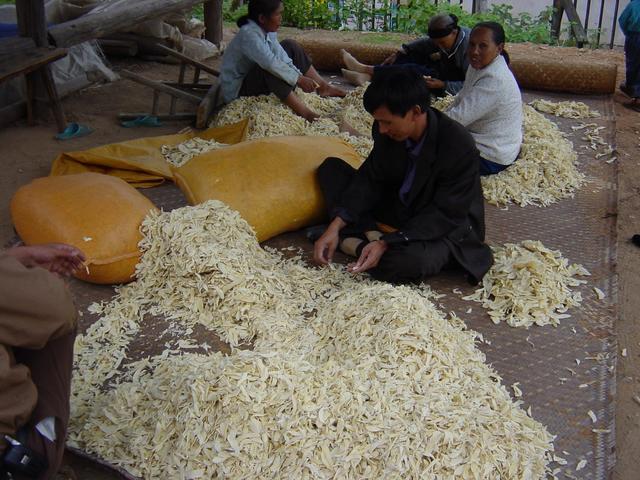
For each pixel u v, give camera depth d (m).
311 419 2.34
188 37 7.85
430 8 9.48
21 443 1.99
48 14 6.53
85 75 6.48
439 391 2.54
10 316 1.83
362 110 5.70
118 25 6.11
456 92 6.00
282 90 5.43
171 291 3.24
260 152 3.88
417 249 3.29
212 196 3.69
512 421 2.50
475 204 3.49
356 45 7.34
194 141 4.91
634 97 6.72
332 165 3.85
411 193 3.41
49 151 5.11
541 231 4.08
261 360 2.48
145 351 2.95
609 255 3.84
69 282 3.39
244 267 3.26
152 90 6.57
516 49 8.34
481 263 3.44
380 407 2.41
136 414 2.53
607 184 4.77
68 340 2.11
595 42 9.93
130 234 3.34
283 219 3.76
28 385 1.95
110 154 4.59
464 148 3.26
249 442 2.27
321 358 2.80
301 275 3.41
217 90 5.73
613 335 3.13
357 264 3.27
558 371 2.90
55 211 3.34
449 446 2.30
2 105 5.79
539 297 3.31
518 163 4.73
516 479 2.28
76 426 2.52
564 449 2.50
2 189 4.48
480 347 3.03
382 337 2.72
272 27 5.44
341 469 2.23
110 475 2.38
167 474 2.28
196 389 2.38
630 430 2.85
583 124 5.95
